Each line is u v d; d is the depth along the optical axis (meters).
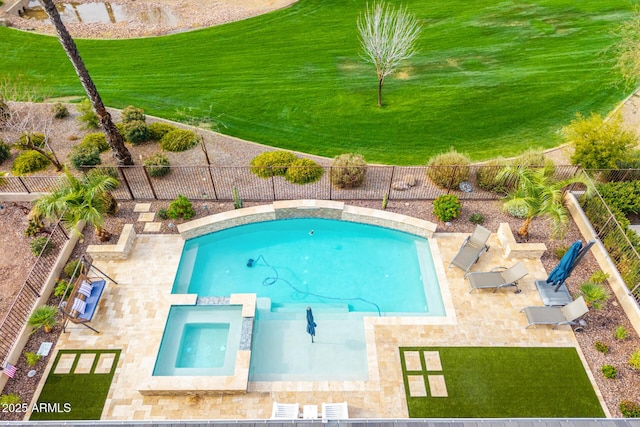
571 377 12.77
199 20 36.62
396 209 18.06
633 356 12.82
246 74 28.38
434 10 35.34
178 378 12.48
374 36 22.89
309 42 31.73
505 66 28.28
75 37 33.72
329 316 14.83
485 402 12.27
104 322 14.20
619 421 9.62
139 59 30.44
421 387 12.60
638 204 16.78
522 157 19.12
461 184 19.00
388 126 23.55
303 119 24.23
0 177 18.00
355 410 12.13
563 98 25.22
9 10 38.00
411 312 14.94
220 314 14.59
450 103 25.11
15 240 17.17
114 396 12.46
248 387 12.63
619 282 14.61
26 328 13.55
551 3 35.59
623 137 18.50
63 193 15.36
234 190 17.45
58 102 25.70
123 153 19.39
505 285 14.65
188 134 22.11
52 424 9.74
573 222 17.45
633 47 22.92
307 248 17.27
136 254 16.39
